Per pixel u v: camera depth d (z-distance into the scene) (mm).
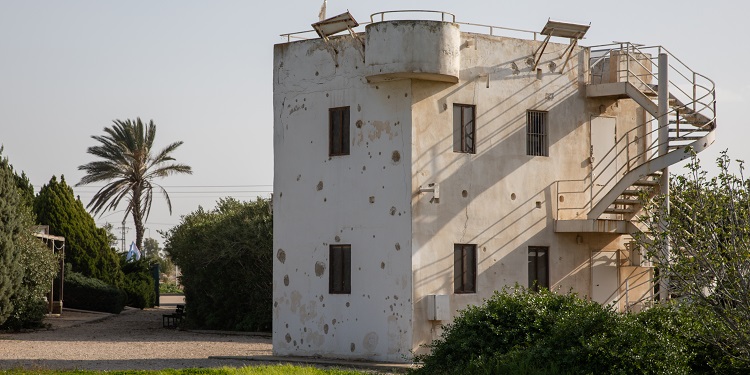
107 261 70250
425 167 32281
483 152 33688
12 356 34688
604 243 36500
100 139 72812
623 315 24500
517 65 34625
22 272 46906
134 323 56219
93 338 44750
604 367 22609
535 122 35188
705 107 34312
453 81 32656
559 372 22594
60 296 59844
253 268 50594
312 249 34188
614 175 36844
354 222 33156
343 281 33438
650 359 22344
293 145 34875
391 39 31547
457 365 24594
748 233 22156
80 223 69250
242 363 32469
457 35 32188
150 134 74375
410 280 31688
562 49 35812
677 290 24031
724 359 23500
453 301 32594
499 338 24656
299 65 34844
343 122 33719
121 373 26359
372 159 32812
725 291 22125
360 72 33156
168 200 75750
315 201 34219
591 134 36375
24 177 73312
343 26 32656
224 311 51719
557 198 35438
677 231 23047
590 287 36062
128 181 73875
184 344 41312
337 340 33312
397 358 31750
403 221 31969
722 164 23000
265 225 50156
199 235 52969
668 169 33844
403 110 32219
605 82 37156
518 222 34406
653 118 37938
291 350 34531
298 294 34469
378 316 32344
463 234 33031
